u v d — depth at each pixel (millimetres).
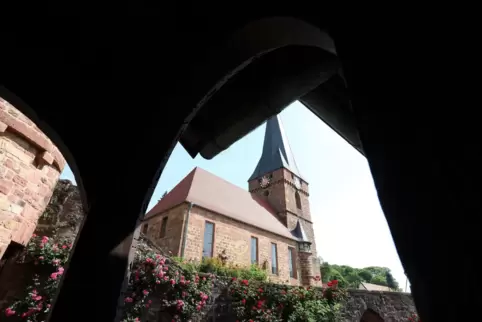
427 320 424
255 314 6836
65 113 1673
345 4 820
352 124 1906
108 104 1802
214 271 8797
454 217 444
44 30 1586
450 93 522
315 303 8125
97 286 1284
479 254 393
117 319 1274
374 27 726
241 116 1962
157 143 1616
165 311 5621
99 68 1751
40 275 4781
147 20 1539
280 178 24672
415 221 497
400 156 562
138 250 5895
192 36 1435
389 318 10031
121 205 1542
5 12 1494
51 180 5309
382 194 570
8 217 4391
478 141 450
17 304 4352
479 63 495
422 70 588
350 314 8828
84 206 1570
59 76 1676
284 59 1580
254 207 19344
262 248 15844
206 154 2277
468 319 379
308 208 25891
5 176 4371
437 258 444
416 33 633
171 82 1606
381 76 659
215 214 13867
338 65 1517
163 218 13461
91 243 1383
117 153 1720
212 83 1480
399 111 596
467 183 443
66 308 1204
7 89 1518
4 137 4438
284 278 16422
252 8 1118
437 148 508
